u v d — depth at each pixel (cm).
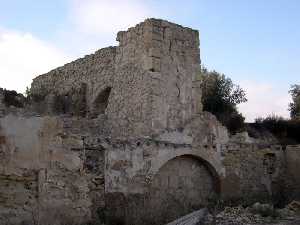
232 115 3581
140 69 2420
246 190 2656
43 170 1485
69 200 1549
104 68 2841
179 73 2469
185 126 2423
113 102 2594
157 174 2266
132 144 2094
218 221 1959
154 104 2323
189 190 2422
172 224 1609
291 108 4638
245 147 2698
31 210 1438
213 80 3856
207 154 2480
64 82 3344
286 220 1986
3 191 1391
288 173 2870
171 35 2469
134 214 1792
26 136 1454
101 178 1870
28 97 3378
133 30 2527
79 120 2491
